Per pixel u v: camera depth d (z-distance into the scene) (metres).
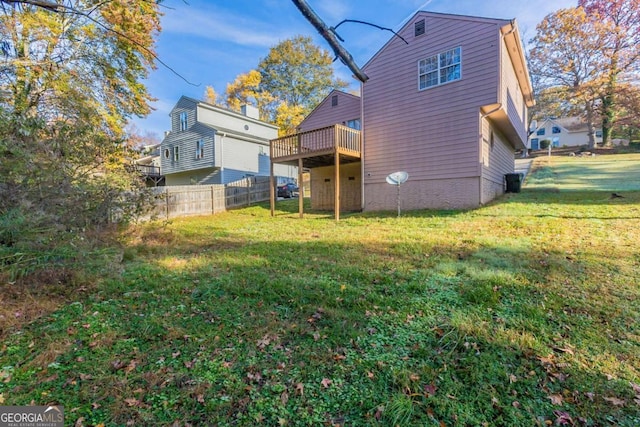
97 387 2.03
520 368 2.14
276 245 6.14
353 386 2.03
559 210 7.52
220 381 2.09
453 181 9.27
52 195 4.09
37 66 8.27
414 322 2.82
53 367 2.24
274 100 28.81
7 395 1.94
